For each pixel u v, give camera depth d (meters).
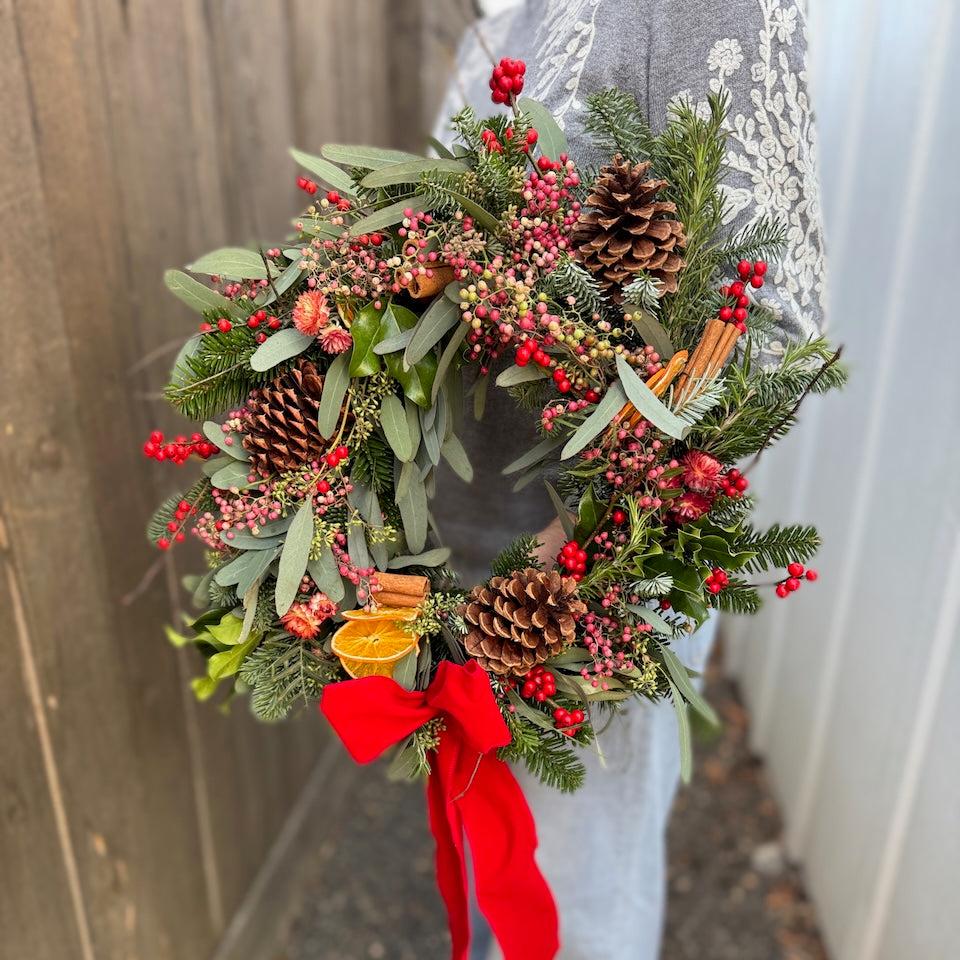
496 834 0.68
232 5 1.06
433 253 0.63
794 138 0.65
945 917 0.93
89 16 0.80
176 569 1.00
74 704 0.85
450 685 0.61
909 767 1.03
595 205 0.62
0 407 0.73
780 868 1.39
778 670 1.53
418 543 0.68
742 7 0.64
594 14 0.69
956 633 0.94
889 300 1.13
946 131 1.00
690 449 0.64
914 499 1.04
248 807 1.24
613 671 0.65
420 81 1.80
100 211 0.83
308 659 0.67
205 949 1.13
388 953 1.30
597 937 0.90
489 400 0.77
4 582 0.75
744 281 0.62
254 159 1.14
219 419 0.88
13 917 0.79
